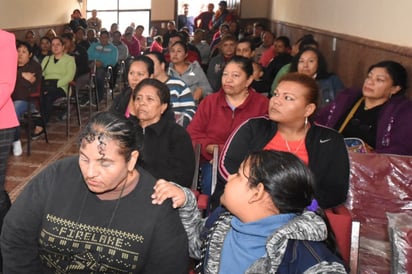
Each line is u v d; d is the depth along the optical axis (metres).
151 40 10.04
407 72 2.67
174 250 1.12
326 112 2.75
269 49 6.13
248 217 1.07
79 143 1.04
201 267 1.19
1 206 2.05
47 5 8.61
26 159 3.95
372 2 3.45
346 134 2.60
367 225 1.98
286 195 1.03
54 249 1.11
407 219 1.74
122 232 1.09
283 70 4.16
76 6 10.55
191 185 2.16
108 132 1.00
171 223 1.12
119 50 7.93
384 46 3.09
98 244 1.09
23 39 7.34
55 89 4.94
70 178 1.12
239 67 2.48
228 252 1.11
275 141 1.79
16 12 7.06
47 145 4.41
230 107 2.56
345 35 4.17
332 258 0.99
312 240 1.00
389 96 2.49
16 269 1.19
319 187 1.74
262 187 1.04
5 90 1.97
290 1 7.51
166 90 2.11
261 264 1.03
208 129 2.59
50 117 5.27
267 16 10.44
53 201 1.10
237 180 1.08
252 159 1.08
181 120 2.96
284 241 0.99
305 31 6.04
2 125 2.03
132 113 2.20
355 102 2.64
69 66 5.12
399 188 1.97
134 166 1.08
